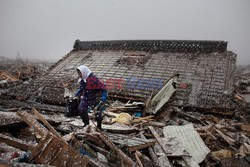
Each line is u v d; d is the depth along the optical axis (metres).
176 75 10.90
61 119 6.42
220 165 5.33
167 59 15.45
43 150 3.18
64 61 18.69
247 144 6.99
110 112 9.41
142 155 4.56
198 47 15.57
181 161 4.93
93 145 4.33
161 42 16.78
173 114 10.71
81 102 5.49
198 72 13.55
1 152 3.32
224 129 8.48
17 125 4.76
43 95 14.07
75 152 3.23
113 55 17.56
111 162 3.99
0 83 16.16
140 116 10.55
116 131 6.16
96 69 15.98
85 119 5.53
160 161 4.69
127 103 12.10
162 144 5.49
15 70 21.75
